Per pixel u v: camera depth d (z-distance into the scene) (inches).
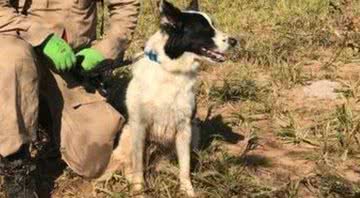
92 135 144.3
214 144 158.2
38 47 138.6
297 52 216.1
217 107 181.3
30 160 137.0
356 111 177.0
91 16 145.9
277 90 190.4
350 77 198.1
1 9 136.9
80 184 147.4
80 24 143.7
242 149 160.6
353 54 213.8
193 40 142.3
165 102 144.6
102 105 145.5
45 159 154.2
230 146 162.1
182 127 146.8
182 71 143.6
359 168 153.3
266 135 167.3
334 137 163.5
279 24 249.8
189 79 145.2
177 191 144.1
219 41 143.5
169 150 151.9
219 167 149.9
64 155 145.3
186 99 145.4
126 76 165.8
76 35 143.8
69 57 138.1
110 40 143.2
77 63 142.1
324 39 225.1
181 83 144.4
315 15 257.0
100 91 147.8
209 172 147.4
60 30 142.6
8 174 134.4
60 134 145.4
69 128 143.9
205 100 183.2
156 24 240.2
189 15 143.3
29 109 133.3
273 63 206.7
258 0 290.2
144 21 248.1
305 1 279.7
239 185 144.2
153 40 145.0
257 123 173.0
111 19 146.9
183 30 142.4
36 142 150.5
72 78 144.0
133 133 147.9
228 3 289.0
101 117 144.6
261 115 176.9
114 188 146.6
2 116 130.3
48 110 149.2
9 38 134.3
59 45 137.5
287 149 161.3
